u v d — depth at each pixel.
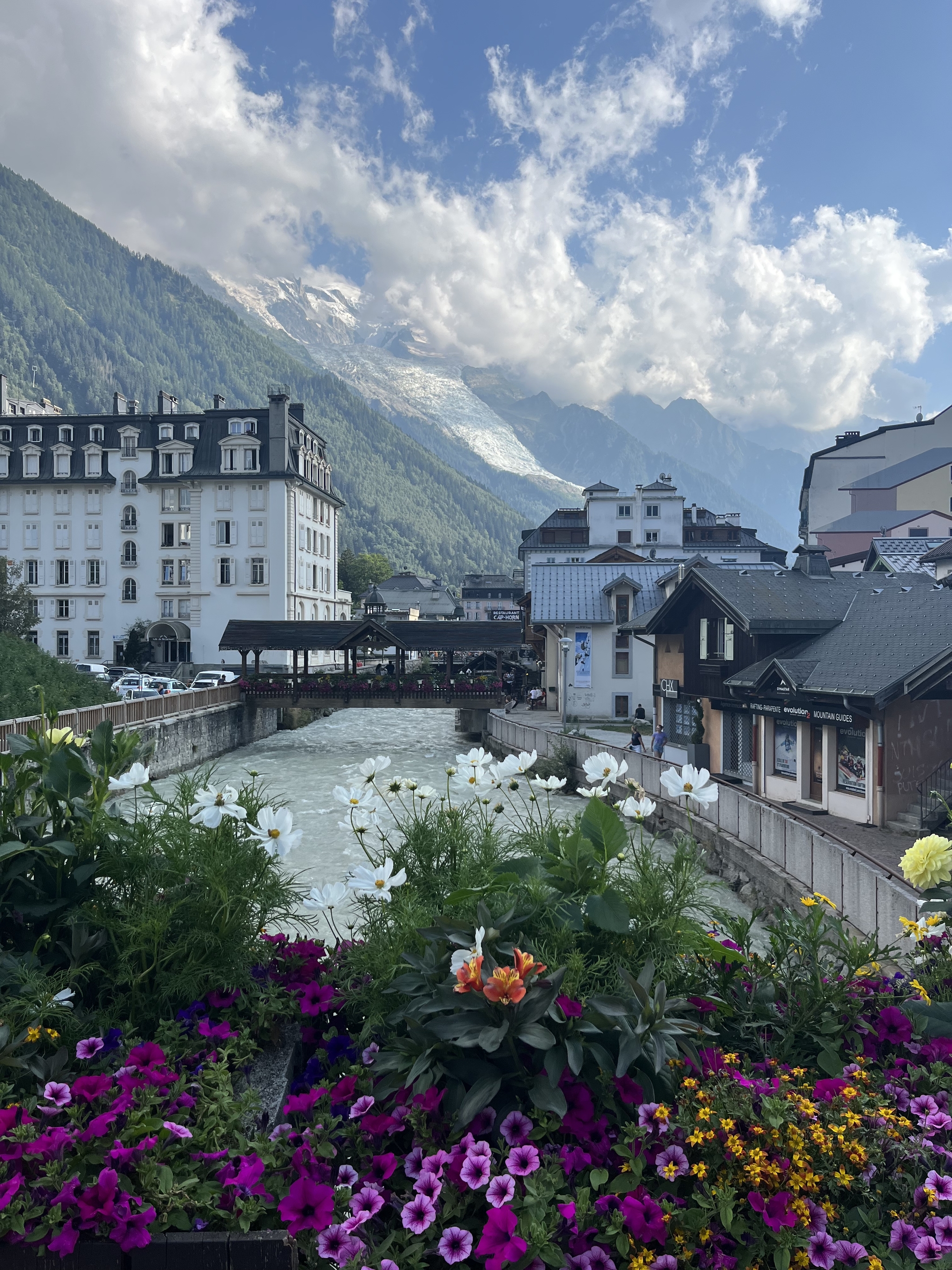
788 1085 3.26
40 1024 3.47
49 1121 3.01
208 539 68.69
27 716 29.28
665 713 31.75
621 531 86.19
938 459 63.91
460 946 3.46
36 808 4.39
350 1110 3.28
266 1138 3.02
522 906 3.87
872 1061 3.61
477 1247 2.54
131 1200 2.61
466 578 174.62
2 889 4.10
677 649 30.36
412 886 4.25
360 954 4.02
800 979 3.98
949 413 65.00
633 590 44.50
